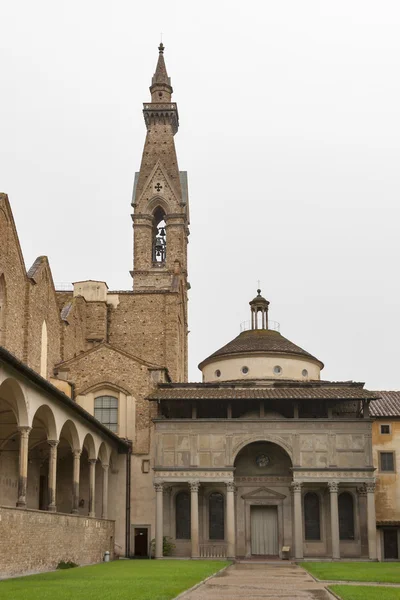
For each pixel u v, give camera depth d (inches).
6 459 2014.0
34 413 1536.7
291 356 2763.3
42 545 1553.9
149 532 2447.1
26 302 2287.2
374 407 2642.7
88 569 1652.3
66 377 2593.5
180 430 2416.3
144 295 3166.8
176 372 3097.9
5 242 2108.8
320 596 1072.8
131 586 1145.4
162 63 4271.7
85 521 1946.4
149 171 3986.2
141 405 2564.0
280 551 2434.8
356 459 2369.6
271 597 1050.1
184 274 3870.6
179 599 1007.0
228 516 2347.4
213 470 2378.2
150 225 3929.6
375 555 2285.9
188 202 4138.8
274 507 2509.8
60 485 2461.9
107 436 2290.8
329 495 2461.9
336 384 2566.4
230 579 1449.3
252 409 2516.0
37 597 942.4
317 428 2399.1
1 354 1268.5
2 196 2084.2
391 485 2536.9
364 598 999.0
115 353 2613.2
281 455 2527.1
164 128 4099.4
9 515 1350.9
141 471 2501.2
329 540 2431.1
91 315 3105.3
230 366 2773.1
